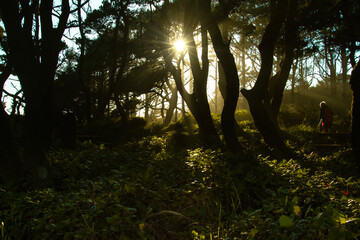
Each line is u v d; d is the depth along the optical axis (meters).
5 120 5.79
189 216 3.97
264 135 10.99
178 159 6.72
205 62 14.31
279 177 4.97
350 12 20.86
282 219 2.79
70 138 10.74
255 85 11.14
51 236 3.63
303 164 7.94
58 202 4.33
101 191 4.58
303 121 21.44
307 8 17.89
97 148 11.08
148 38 28.50
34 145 5.79
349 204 3.89
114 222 3.49
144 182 4.63
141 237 3.38
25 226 3.92
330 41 23.28
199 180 4.92
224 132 10.76
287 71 14.26
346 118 20.03
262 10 23.16
